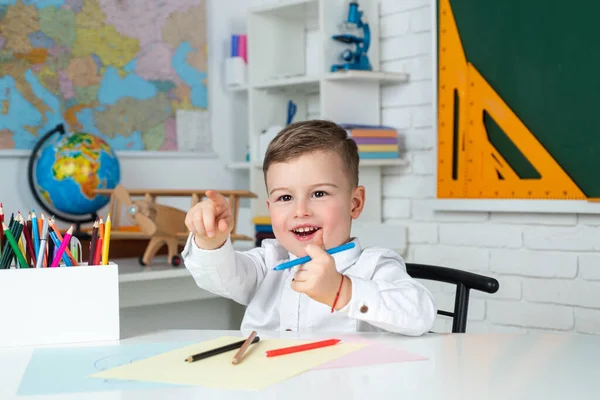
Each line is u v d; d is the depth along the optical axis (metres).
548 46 2.31
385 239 2.67
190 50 2.90
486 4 2.44
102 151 2.37
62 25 2.57
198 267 1.27
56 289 1.09
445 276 1.43
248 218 3.05
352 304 1.09
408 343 1.06
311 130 1.27
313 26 3.04
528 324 2.43
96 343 1.09
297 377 0.87
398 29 2.74
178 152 2.86
